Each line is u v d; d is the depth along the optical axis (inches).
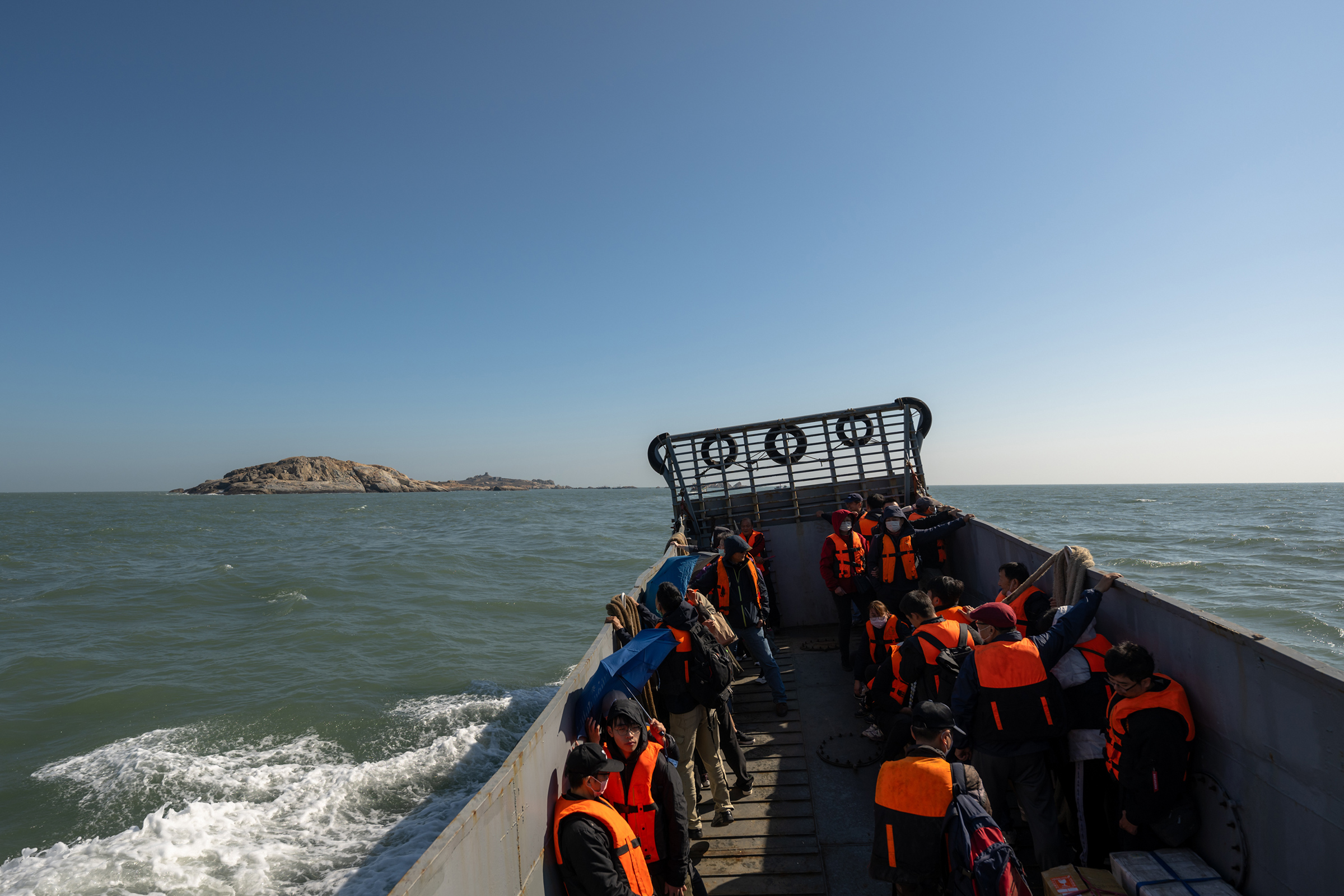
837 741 225.3
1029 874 155.3
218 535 2352.4
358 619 873.5
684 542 321.4
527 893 112.2
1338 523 2154.3
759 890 156.3
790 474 386.6
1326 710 101.1
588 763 117.1
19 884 308.7
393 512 4249.5
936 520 322.7
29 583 1259.2
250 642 767.7
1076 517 2492.6
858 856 166.7
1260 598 927.0
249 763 436.8
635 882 114.2
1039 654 142.9
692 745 175.8
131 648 750.5
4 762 458.0
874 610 229.1
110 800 390.9
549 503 6402.6
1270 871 112.0
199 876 307.3
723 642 187.6
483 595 1056.2
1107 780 148.1
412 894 71.0
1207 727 128.0
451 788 386.0
